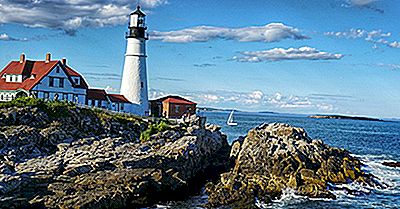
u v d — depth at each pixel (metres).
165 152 41.03
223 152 53.91
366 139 109.88
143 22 70.06
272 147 42.00
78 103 61.53
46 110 48.94
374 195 39.16
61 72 62.84
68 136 46.25
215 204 35.16
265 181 38.69
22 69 62.78
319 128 167.50
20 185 31.52
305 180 39.22
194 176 43.19
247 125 153.00
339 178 41.16
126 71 69.62
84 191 31.95
